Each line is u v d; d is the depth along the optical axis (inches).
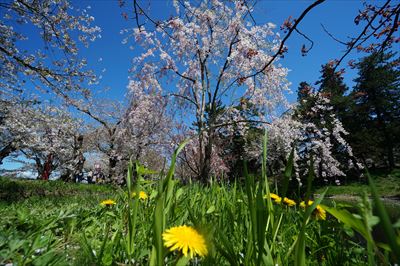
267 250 34.4
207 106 561.3
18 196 306.7
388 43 143.2
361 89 1289.4
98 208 93.9
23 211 73.1
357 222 21.2
